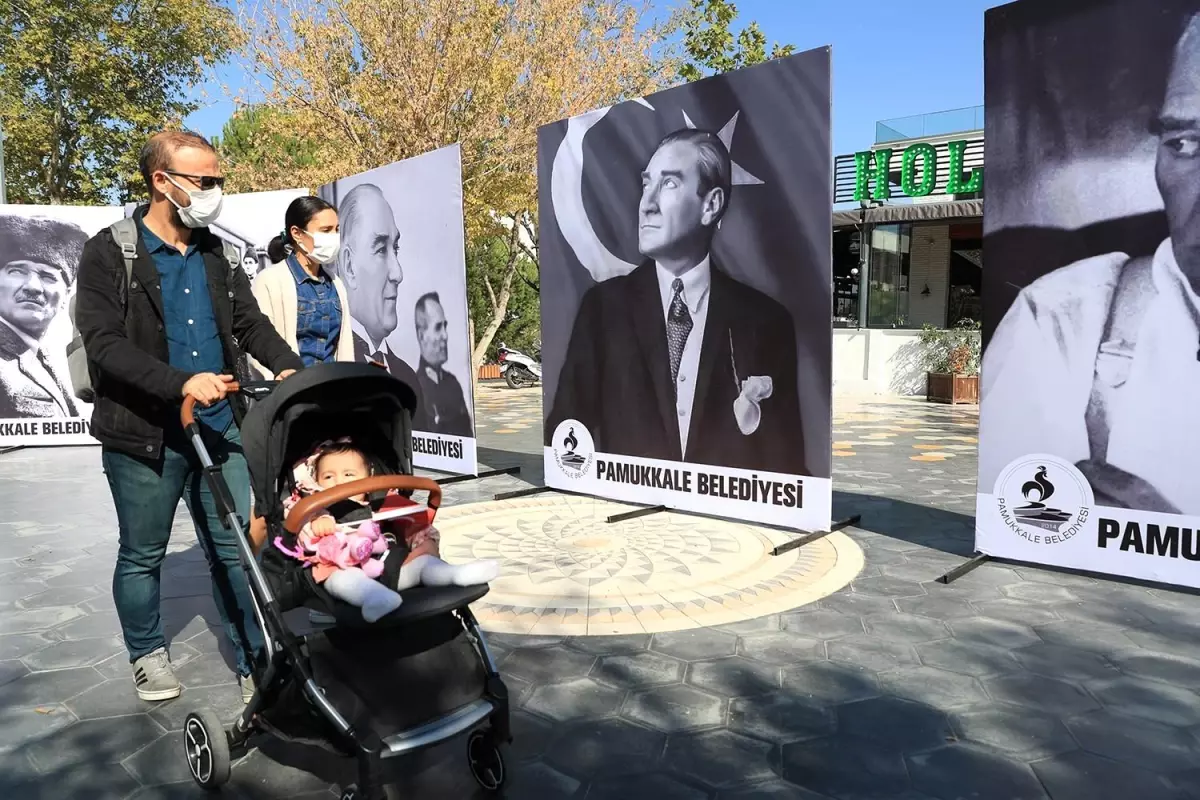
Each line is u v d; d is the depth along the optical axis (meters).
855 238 20.64
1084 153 4.45
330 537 2.53
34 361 10.48
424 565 2.58
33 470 9.12
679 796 2.64
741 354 5.77
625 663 3.69
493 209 16.59
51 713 3.31
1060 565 4.82
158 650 3.43
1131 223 4.36
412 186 7.75
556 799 2.63
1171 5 4.12
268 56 14.71
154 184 3.08
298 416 2.70
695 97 5.76
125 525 3.24
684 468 6.27
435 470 8.73
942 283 21.69
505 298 18.48
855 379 18.73
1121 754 2.87
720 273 5.81
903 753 2.89
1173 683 3.43
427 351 8.02
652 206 6.15
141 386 2.84
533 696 3.38
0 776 2.84
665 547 5.60
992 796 2.62
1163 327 4.32
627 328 6.50
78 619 4.38
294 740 2.56
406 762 2.88
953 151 18.14
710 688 3.43
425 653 2.53
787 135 5.30
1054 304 4.65
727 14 20.05
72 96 20.69
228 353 3.36
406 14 14.14
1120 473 4.55
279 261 5.18
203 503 3.32
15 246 10.26
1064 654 3.74
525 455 10.01
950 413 14.84
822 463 5.45
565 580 4.88
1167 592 4.57
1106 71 4.34
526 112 15.70
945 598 4.51
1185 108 4.13
